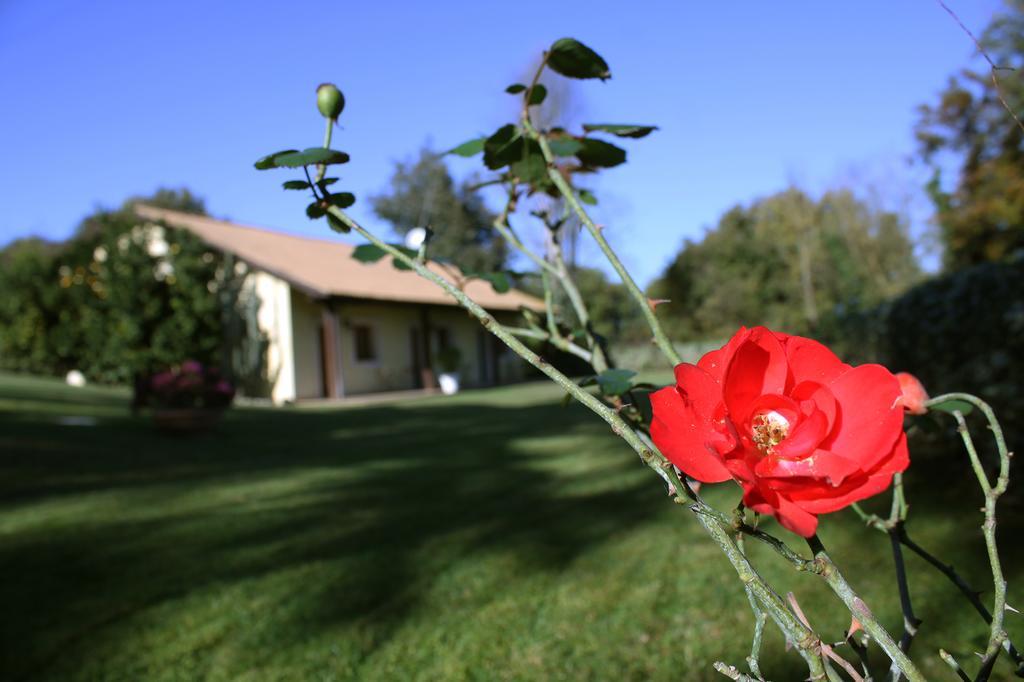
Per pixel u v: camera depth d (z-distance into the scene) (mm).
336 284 16094
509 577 3430
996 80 687
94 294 16609
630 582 3273
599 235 801
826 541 3439
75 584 3484
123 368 15867
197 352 16062
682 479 528
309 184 791
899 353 5152
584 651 2693
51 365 18719
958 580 769
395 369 18891
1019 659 620
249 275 16391
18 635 2934
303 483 5895
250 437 9258
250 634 2934
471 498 5109
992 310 3852
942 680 2135
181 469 6781
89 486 5914
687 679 2426
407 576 3510
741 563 500
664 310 28312
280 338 16016
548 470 6090
